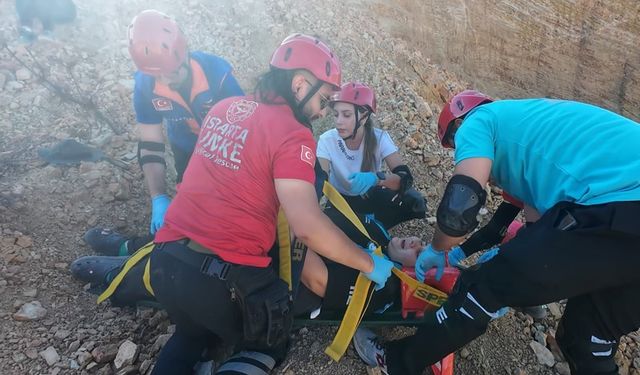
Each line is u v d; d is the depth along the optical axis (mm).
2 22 4301
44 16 4176
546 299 2107
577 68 8102
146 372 2516
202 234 2096
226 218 2074
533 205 2352
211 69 2705
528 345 2953
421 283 2596
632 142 2107
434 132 4680
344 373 2658
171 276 2109
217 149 2117
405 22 6605
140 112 2859
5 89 3777
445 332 2361
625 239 1969
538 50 7820
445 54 7203
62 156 3416
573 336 2291
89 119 3789
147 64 2506
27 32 4137
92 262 2836
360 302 2449
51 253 2977
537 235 2098
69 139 3479
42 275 2861
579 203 2068
